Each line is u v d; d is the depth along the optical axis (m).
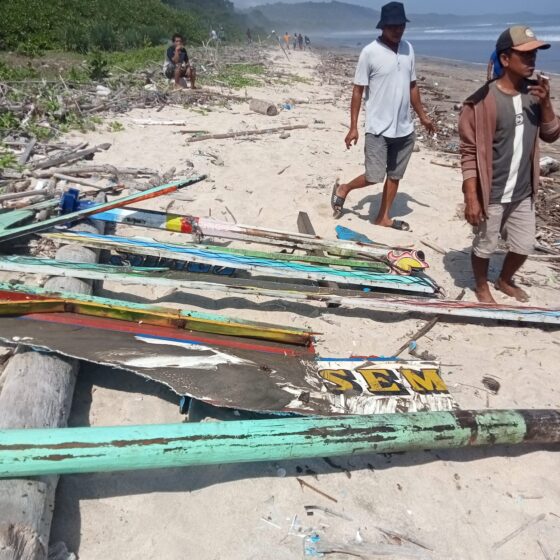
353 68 28.00
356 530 2.63
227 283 4.23
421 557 2.53
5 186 6.27
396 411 3.15
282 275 4.48
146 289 4.48
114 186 6.52
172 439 2.47
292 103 14.21
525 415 3.04
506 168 4.23
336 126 11.61
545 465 3.11
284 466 2.92
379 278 4.68
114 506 2.61
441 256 5.73
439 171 8.70
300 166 8.32
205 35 32.34
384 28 5.38
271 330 3.62
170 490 2.72
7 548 2.06
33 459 2.28
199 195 6.72
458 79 23.58
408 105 5.69
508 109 4.06
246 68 20.23
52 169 6.92
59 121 9.31
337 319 4.36
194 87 14.05
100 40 21.98
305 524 2.63
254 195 6.93
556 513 2.83
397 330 4.29
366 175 5.93
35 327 3.21
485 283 4.80
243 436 2.57
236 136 9.71
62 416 2.84
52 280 3.99
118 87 12.85
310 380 3.26
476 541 2.64
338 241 5.16
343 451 2.71
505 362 4.00
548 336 4.39
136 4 31.20
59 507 2.56
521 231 4.55
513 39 3.88
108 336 3.28
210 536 2.53
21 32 20.48
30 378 2.87
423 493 2.87
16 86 11.16
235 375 3.12
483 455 3.14
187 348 3.31
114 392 3.27
